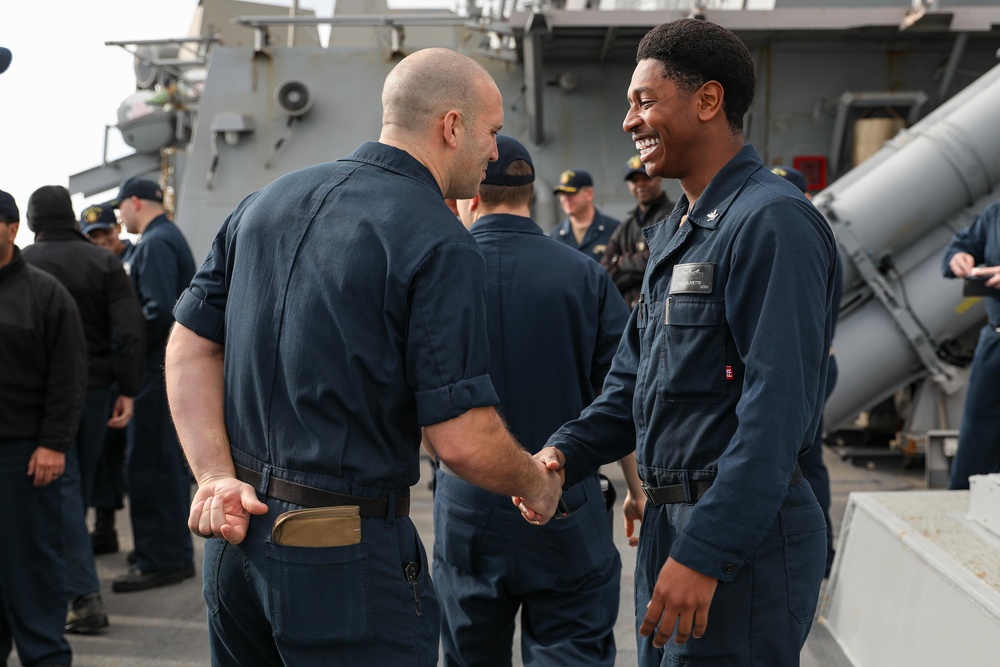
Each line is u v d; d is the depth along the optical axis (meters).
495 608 2.54
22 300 3.21
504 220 2.55
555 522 2.44
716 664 1.73
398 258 1.62
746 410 1.58
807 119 6.50
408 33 7.76
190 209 6.40
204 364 1.82
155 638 3.75
